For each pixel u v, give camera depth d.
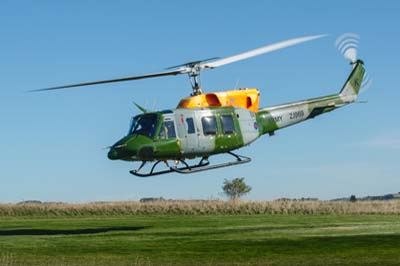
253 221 41.69
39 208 55.38
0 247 27.62
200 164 34.00
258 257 24.03
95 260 23.31
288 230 33.78
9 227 39.84
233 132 33.44
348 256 23.94
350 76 40.09
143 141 31.08
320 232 32.31
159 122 31.56
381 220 41.69
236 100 34.31
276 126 36.31
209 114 32.88
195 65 32.84
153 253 25.39
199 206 53.72
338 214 49.53
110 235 32.78
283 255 24.47
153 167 32.62
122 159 31.33
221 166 33.78
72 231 36.06
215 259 23.62
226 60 32.66
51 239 30.81
